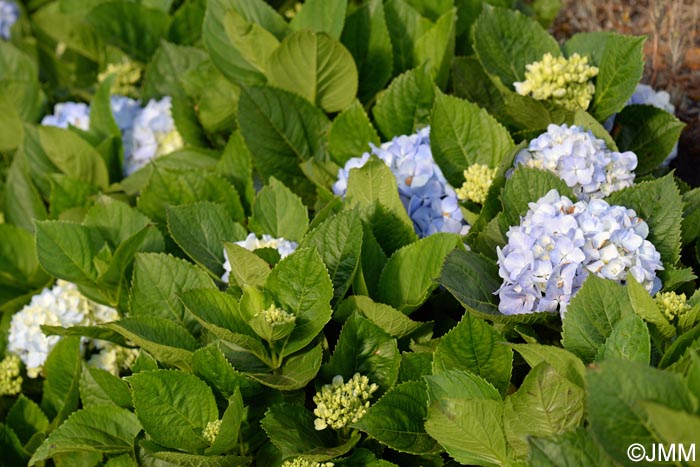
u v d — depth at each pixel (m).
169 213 1.47
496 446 1.21
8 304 1.63
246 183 1.61
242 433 1.33
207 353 1.32
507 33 1.59
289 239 1.48
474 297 1.29
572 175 1.36
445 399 1.19
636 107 1.54
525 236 1.27
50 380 1.52
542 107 1.52
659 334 1.23
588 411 1.09
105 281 1.50
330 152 1.59
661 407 1.03
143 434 1.38
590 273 1.23
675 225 1.33
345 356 1.33
